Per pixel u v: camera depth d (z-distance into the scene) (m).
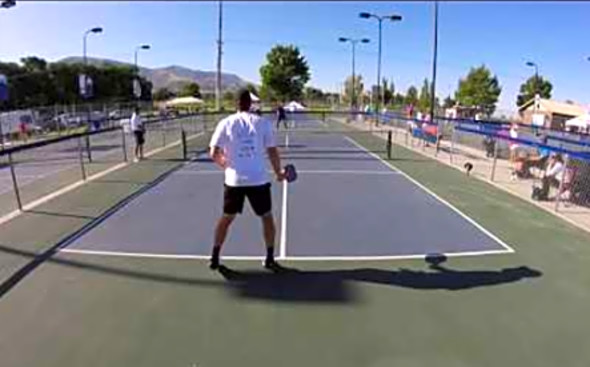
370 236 8.78
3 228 9.05
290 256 7.58
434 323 5.39
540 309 5.77
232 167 6.71
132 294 6.10
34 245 8.04
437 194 12.79
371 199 12.05
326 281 6.55
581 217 10.31
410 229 9.30
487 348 4.89
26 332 5.14
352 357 4.70
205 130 33.56
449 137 27.89
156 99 94.12
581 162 11.48
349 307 5.75
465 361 4.66
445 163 18.92
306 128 38.91
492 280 6.66
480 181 14.87
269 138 6.83
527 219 10.15
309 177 15.22
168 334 5.10
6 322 5.36
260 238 8.48
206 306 5.76
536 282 6.60
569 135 19.16
